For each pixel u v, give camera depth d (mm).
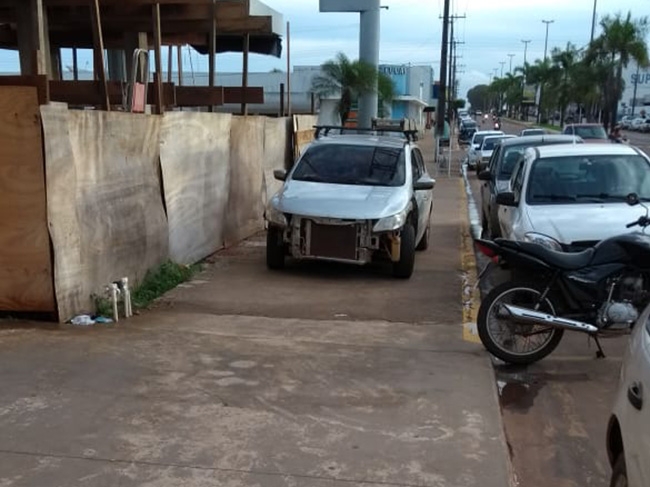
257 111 36438
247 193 12398
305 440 4418
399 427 4641
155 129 8430
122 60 15875
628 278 5988
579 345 6809
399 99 63156
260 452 4246
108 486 3818
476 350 6328
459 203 19016
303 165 10359
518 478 4289
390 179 10008
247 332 6699
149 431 4477
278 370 5637
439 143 33156
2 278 6562
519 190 8531
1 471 3943
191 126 9586
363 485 3893
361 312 7625
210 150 10398
